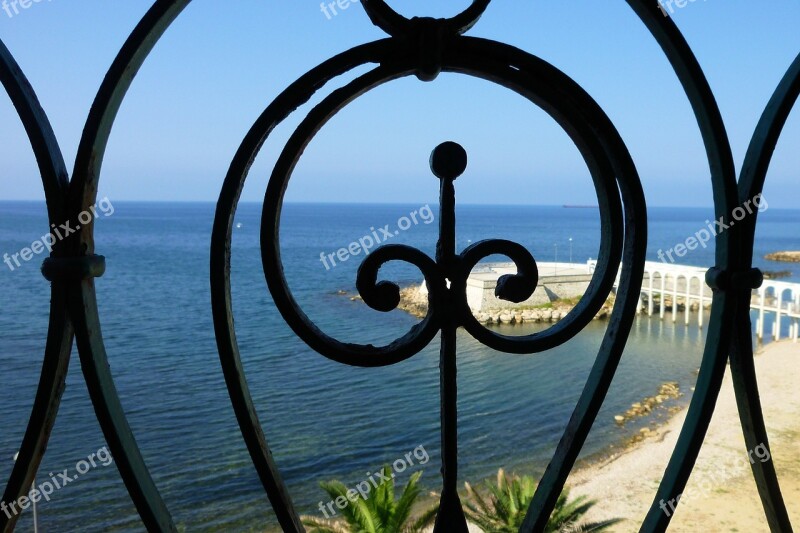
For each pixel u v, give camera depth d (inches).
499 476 483.5
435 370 1088.2
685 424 57.6
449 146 49.2
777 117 55.2
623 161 50.9
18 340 1311.5
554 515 471.2
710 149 55.8
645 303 1809.8
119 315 1668.3
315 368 1111.0
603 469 788.6
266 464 48.2
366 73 48.1
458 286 49.2
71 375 971.9
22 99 45.7
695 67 53.6
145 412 896.3
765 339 1541.6
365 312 1721.2
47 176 45.6
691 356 1347.2
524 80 50.0
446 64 48.9
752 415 57.4
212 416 881.5
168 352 1243.2
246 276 2405.3
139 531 605.6
